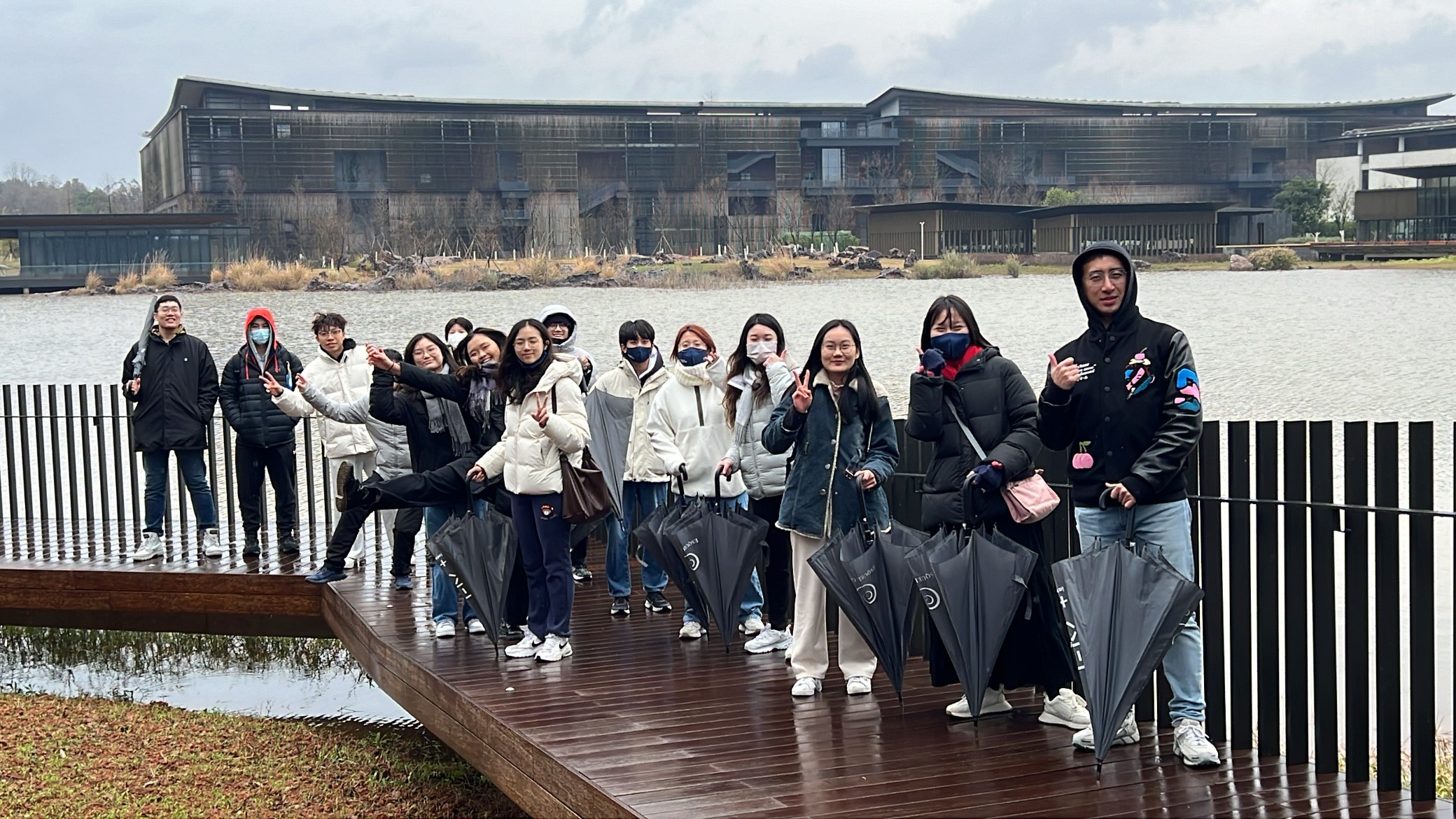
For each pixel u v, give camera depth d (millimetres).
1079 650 5082
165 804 6723
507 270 81125
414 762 7559
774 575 7230
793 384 6469
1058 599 5613
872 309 53375
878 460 6129
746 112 113688
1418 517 5020
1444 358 31766
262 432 9703
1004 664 5891
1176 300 55406
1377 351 33938
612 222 103438
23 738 7688
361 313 55500
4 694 8828
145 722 8062
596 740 5777
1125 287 5207
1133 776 5238
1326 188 107438
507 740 5996
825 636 6469
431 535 7750
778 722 5992
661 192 106938
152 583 9586
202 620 9531
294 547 10070
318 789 7078
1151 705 5906
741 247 105250
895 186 111188
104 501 11086
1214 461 5641
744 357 7078
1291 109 124375
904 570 5980
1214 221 89250
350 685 9602
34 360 36938
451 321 9078
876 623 5973
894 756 5508
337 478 9375
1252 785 5156
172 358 9828
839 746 5652
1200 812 4871
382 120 100938
